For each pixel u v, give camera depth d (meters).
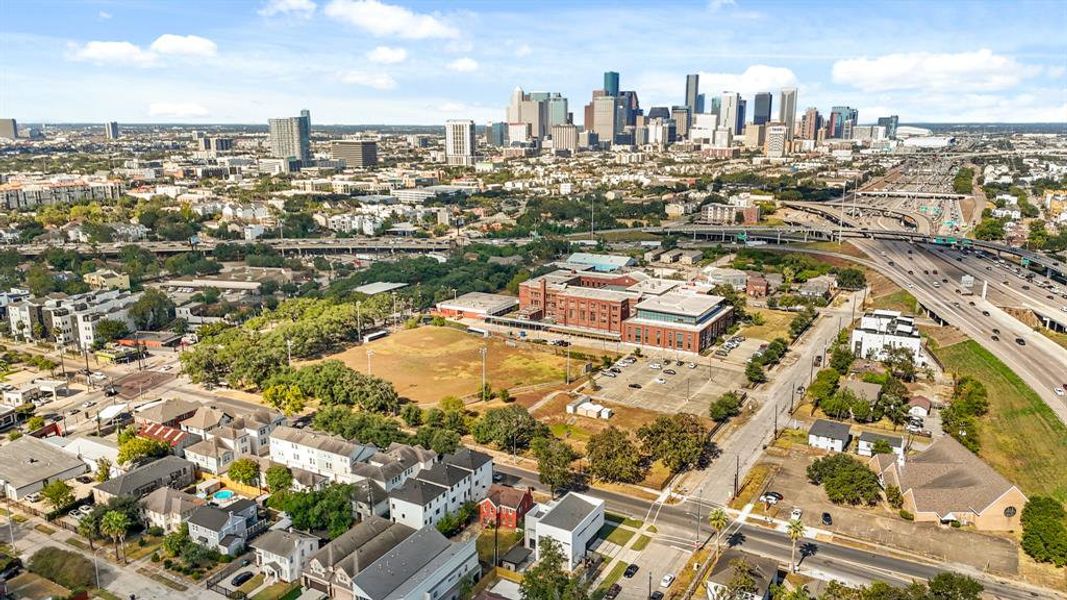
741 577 154.88
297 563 171.75
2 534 190.50
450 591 166.12
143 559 179.75
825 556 179.75
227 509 186.62
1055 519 181.50
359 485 197.12
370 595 150.88
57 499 198.75
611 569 175.00
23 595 165.12
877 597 150.25
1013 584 168.50
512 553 179.50
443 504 194.00
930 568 174.88
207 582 169.50
